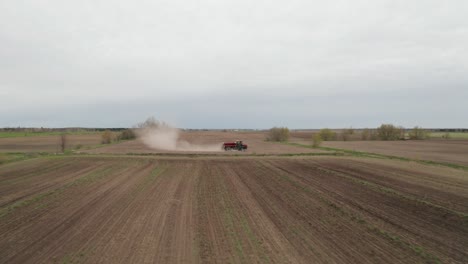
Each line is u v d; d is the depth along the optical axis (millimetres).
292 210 13586
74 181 20812
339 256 8672
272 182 20641
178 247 9297
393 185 19250
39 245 9484
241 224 11570
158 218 12320
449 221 11992
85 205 14406
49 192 17266
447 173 24094
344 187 18766
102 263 8180
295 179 21750
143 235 10352
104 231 10750
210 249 9148
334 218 12383
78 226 11312
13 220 12047
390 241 9867
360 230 10938
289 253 8867
